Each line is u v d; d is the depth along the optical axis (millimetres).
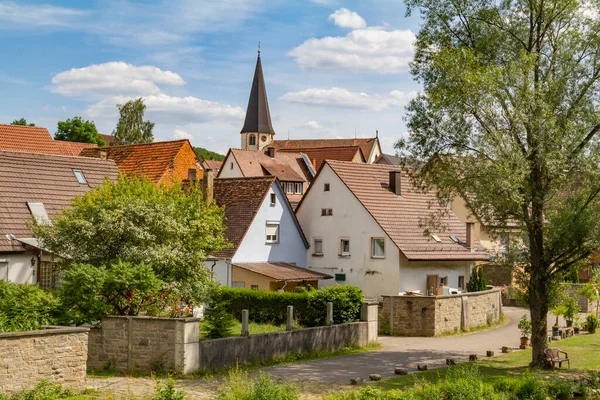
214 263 43719
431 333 35219
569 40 26531
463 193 27297
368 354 29203
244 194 46625
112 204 27750
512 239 27969
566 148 25359
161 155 54188
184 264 27609
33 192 35031
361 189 46500
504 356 29328
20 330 20094
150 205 28109
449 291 44219
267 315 34875
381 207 45688
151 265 25688
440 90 26609
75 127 90688
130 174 53094
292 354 27469
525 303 28625
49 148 55188
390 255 43656
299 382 22766
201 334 26141
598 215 25562
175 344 22875
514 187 24344
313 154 106625
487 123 25875
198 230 29328
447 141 26859
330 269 46906
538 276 27016
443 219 47688
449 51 26766
